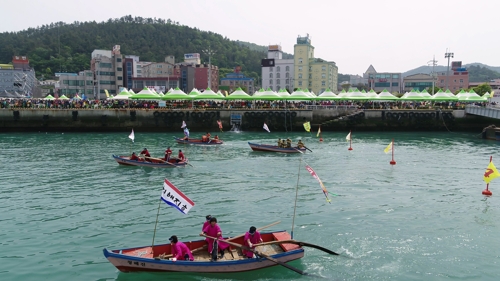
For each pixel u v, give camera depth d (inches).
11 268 696.4
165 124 2984.7
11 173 1461.6
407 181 1350.9
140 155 1668.3
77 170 1517.0
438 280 664.4
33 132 2910.9
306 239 826.8
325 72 6993.1
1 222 926.4
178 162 1589.6
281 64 7140.8
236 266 670.5
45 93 6082.7
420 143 2381.9
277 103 3395.7
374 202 1097.4
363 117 3070.9
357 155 1904.5
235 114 3041.3
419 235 852.0
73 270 690.2
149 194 1170.6
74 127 2940.5
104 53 6323.8
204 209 1024.2
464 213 1002.1
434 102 3563.0
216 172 1492.4
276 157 1836.9
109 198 1127.0
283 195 1164.5
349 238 832.9
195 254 700.7
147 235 842.2
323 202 1093.8
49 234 851.4
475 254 761.0
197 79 6515.8
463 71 7268.7
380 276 676.7
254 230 701.3
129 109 2962.6
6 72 5002.5
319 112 3070.9
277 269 700.0
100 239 823.1
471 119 3029.0
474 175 1450.5
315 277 673.6
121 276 670.5
